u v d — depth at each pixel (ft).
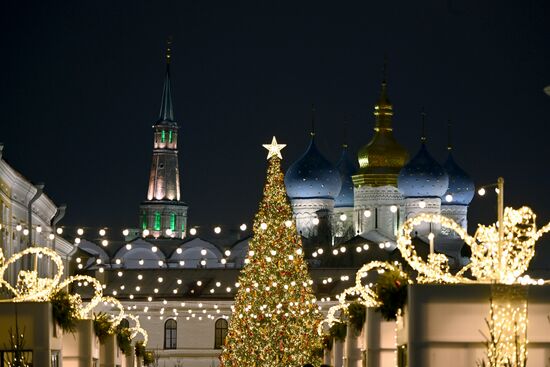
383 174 522.06
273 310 252.42
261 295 252.83
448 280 120.37
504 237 119.75
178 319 374.63
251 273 254.68
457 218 526.98
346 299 359.66
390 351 151.02
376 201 521.65
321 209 529.45
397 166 523.70
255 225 256.11
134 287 379.55
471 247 119.75
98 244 465.47
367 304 155.63
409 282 123.24
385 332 151.02
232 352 256.52
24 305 134.72
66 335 159.63
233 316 258.78
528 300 115.96
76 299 152.76
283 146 258.37
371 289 153.58
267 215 255.50
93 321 164.25
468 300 116.47
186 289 379.76
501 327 114.42
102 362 185.98
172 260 458.91
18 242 235.20
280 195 256.52
